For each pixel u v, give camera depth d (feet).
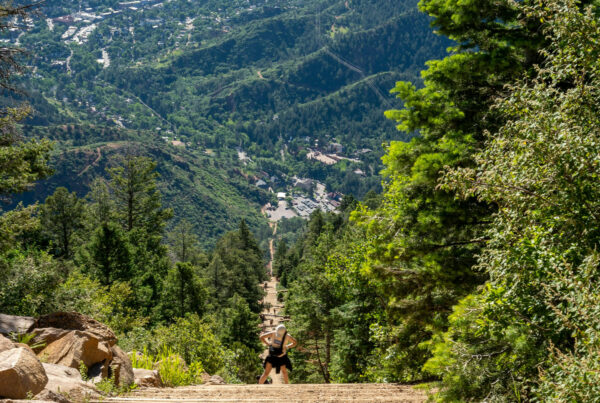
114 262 118.83
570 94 16.83
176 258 257.75
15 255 66.18
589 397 10.93
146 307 121.90
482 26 33.14
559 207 15.74
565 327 14.38
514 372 18.35
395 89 35.47
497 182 17.02
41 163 62.59
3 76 49.21
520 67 31.58
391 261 36.32
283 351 34.73
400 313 37.22
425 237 35.55
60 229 185.06
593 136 15.55
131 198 190.80
